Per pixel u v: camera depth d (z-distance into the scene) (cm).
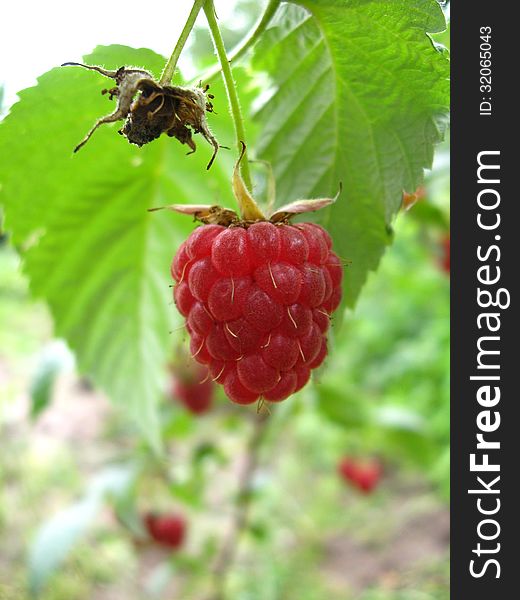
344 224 11
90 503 21
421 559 34
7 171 11
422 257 39
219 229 9
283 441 43
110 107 11
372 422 24
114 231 13
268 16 10
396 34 9
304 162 11
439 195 21
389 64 10
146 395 14
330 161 11
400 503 38
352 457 34
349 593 32
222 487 35
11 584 29
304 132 11
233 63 10
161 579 24
